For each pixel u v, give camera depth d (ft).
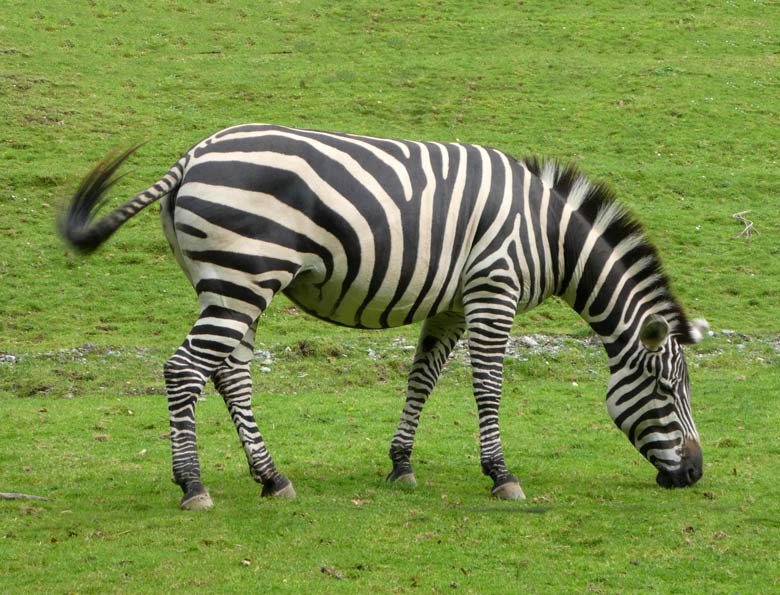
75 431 89.51
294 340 127.54
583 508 66.13
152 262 158.61
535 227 67.77
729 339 133.28
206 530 58.44
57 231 58.85
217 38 286.05
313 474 74.95
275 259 59.36
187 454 60.80
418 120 229.25
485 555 56.49
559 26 304.71
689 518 63.82
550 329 139.33
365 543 57.62
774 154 214.28
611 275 70.23
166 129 215.10
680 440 71.51
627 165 205.57
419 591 50.88
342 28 301.63
